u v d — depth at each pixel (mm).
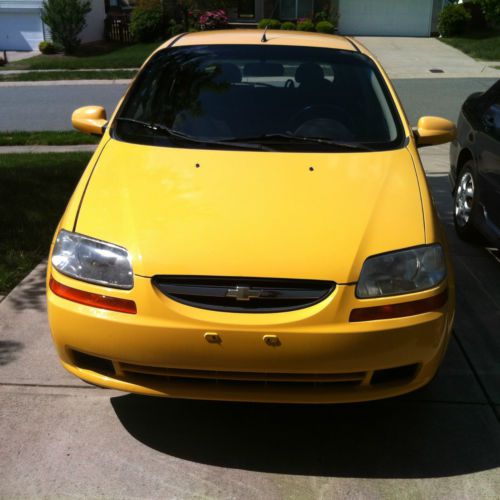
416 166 3252
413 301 2605
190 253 2600
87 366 2746
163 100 3783
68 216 2883
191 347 2533
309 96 3809
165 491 2629
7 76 16719
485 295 4379
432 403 3211
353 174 3135
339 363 2555
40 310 4062
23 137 9461
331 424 3062
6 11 23109
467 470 2773
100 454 2828
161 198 2900
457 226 5484
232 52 4105
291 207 2850
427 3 22844
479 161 4918
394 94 3848
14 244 5031
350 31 23281
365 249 2654
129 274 2586
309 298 2551
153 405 3168
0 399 3168
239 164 3189
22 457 2793
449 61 17812
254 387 2666
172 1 22562
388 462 2818
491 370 3482
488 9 18375
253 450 2881
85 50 22312
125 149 3352
